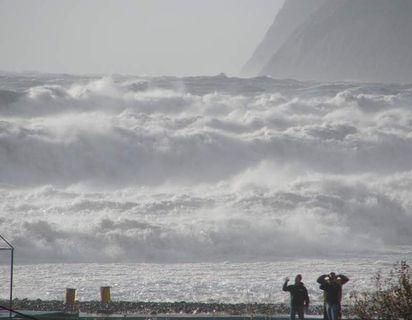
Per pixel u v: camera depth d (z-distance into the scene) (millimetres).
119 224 164250
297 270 141250
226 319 99812
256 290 124000
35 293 121062
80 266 144875
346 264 147375
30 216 172875
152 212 180000
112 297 118562
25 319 91438
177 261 151500
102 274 137250
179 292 122500
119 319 99062
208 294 121188
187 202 187000
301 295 94312
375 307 92125
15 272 137625
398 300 89312
